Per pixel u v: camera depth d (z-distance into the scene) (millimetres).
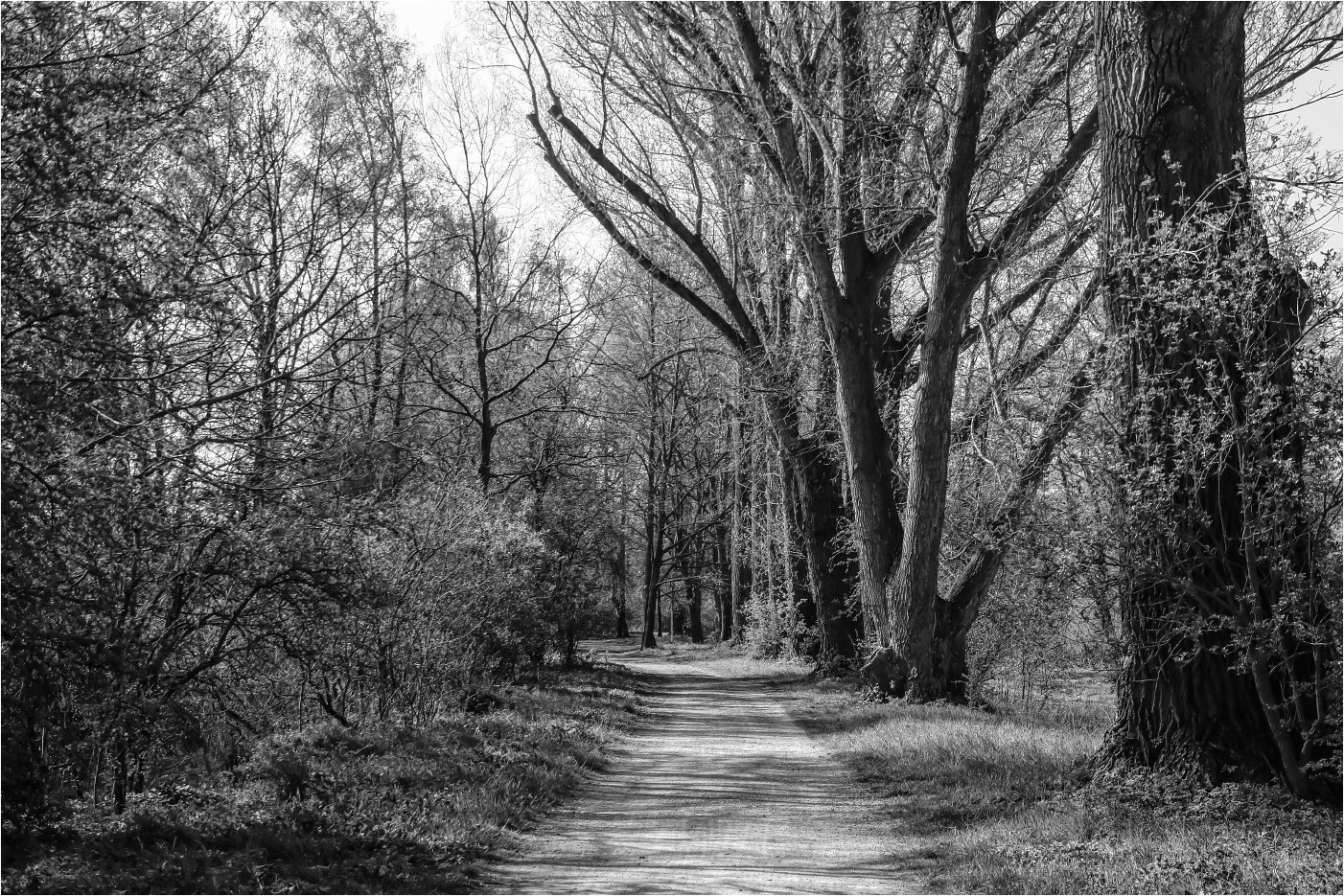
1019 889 6891
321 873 7312
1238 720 9133
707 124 23547
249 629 9680
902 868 8117
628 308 42344
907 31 19641
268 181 17719
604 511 33844
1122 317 9656
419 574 14453
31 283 7043
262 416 10500
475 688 17547
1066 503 9609
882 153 20031
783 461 32375
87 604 7551
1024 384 17484
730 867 8164
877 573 21172
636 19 21422
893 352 24750
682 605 76000
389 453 13719
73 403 7348
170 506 8695
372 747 12125
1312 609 8281
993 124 18984
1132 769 9609
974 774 11367
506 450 34875
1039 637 17266
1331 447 7809
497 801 10250
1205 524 8664
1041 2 17609
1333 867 6902
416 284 28062
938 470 19719
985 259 18203
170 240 8562
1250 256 8172
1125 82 9789
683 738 16750
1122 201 9828
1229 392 8305
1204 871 6945
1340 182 8047
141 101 8156
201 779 10352
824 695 23312
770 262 26188
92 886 6453
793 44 19656
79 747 8172
